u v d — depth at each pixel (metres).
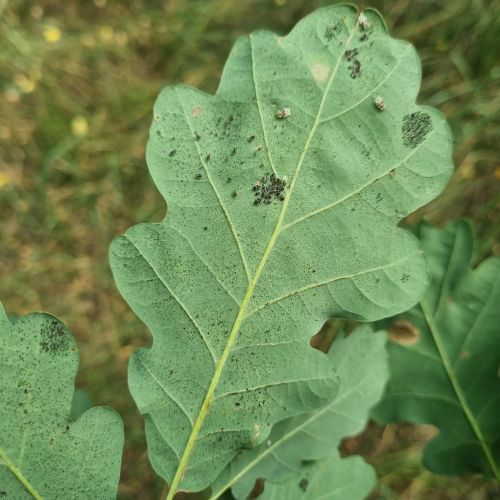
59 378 0.16
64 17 0.43
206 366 0.17
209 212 0.17
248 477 0.19
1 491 0.16
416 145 0.17
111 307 0.40
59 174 0.41
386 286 0.17
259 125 0.17
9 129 0.41
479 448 0.21
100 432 0.17
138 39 0.43
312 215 0.17
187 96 0.17
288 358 0.17
